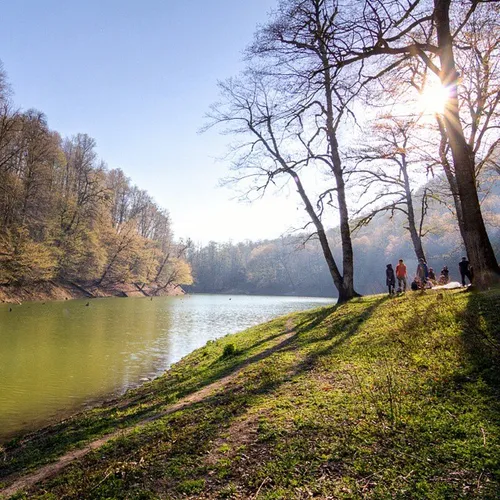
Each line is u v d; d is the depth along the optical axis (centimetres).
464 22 1012
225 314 4262
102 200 6650
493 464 379
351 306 1574
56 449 681
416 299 1284
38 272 4847
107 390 1224
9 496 517
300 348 1077
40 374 1385
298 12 942
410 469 393
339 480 394
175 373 1275
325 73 1056
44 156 5147
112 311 4009
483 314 833
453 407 506
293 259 11244
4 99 4031
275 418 575
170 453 524
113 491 450
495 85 1361
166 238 9881
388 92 1193
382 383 623
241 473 441
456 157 1070
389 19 885
